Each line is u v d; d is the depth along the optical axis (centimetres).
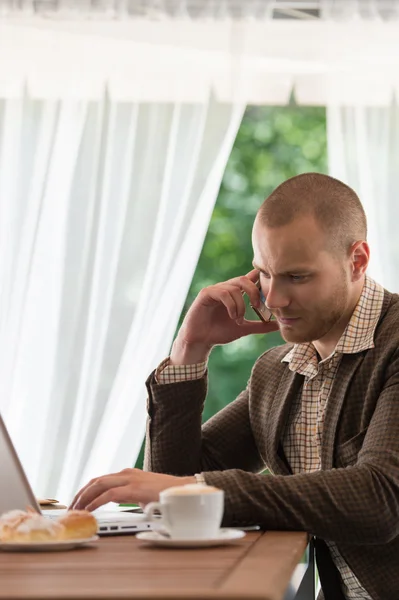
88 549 159
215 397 804
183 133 459
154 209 458
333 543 231
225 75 455
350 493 192
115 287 456
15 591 106
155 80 459
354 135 457
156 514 213
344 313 239
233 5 453
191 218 458
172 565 133
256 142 852
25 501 188
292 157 849
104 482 188
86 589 107
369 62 453
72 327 454
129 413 452
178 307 459
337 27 452
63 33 458
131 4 456
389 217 452
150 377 253
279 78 455
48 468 449
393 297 246
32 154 461
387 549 220
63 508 245
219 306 259
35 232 456
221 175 459
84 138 460
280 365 261
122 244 457
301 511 189
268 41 453
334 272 233
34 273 456
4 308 453
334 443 231
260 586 107
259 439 258
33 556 148
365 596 230
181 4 454
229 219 845
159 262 457
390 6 451
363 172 455
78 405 452
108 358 454
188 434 248
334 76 455
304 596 215
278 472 248
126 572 125
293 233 229
